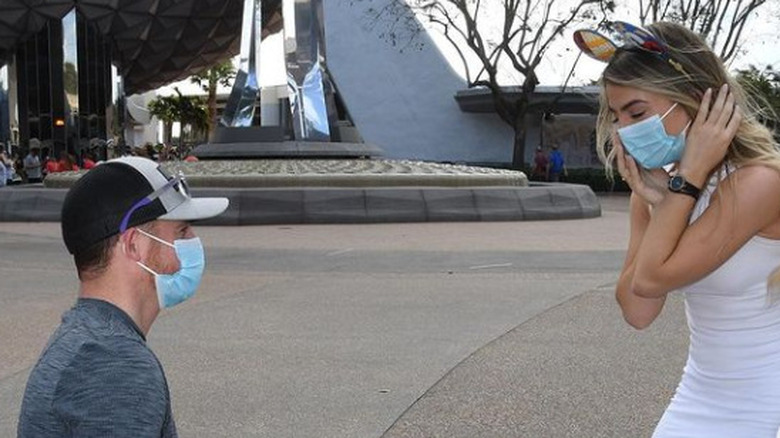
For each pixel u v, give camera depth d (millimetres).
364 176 18219
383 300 8945
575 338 7094
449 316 8070
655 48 2330
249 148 22594
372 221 17531
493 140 37062
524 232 16078
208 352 6672
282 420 5066
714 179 2389
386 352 6668
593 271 11031
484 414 5156
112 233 1867
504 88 34406
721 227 2264
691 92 2324
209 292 9438
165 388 1761
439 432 4855
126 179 1903
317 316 8094
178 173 2160
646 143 2363
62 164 29328
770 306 2342
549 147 37125
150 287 1978
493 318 7965
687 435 2471
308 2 24016
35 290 9672
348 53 36969
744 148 2367
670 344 6824
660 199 2436
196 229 16391
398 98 37125
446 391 5617
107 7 43438
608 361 6332
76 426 1610
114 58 48250
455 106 36969
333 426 4965
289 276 10648
